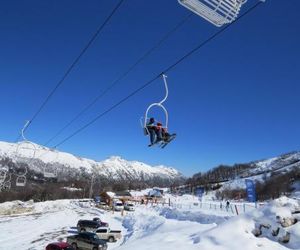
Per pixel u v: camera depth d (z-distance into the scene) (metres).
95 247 31.12
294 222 15.82
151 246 18.05
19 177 39.09
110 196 98.94
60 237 38.97
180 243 17.12
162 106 12.67
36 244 34.50
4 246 33.28
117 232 37.94
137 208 78.75
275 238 15.41
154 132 12.66
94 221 44.38
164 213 49.56
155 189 130.75
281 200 17.59
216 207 58.41
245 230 16.17
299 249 14.12
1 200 101.56
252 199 34.28
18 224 51.66
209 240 16.02
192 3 6.72
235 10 6.98
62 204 98.88
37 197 117.75
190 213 39.59
